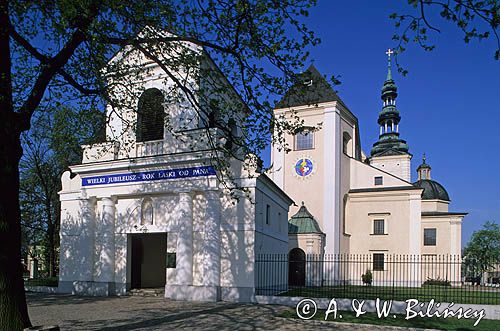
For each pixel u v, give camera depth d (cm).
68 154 3506
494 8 682
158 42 1225
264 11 1042
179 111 2191
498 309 1631
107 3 1015
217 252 2016
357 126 4825
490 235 7044
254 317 1514
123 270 2255
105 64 1285
